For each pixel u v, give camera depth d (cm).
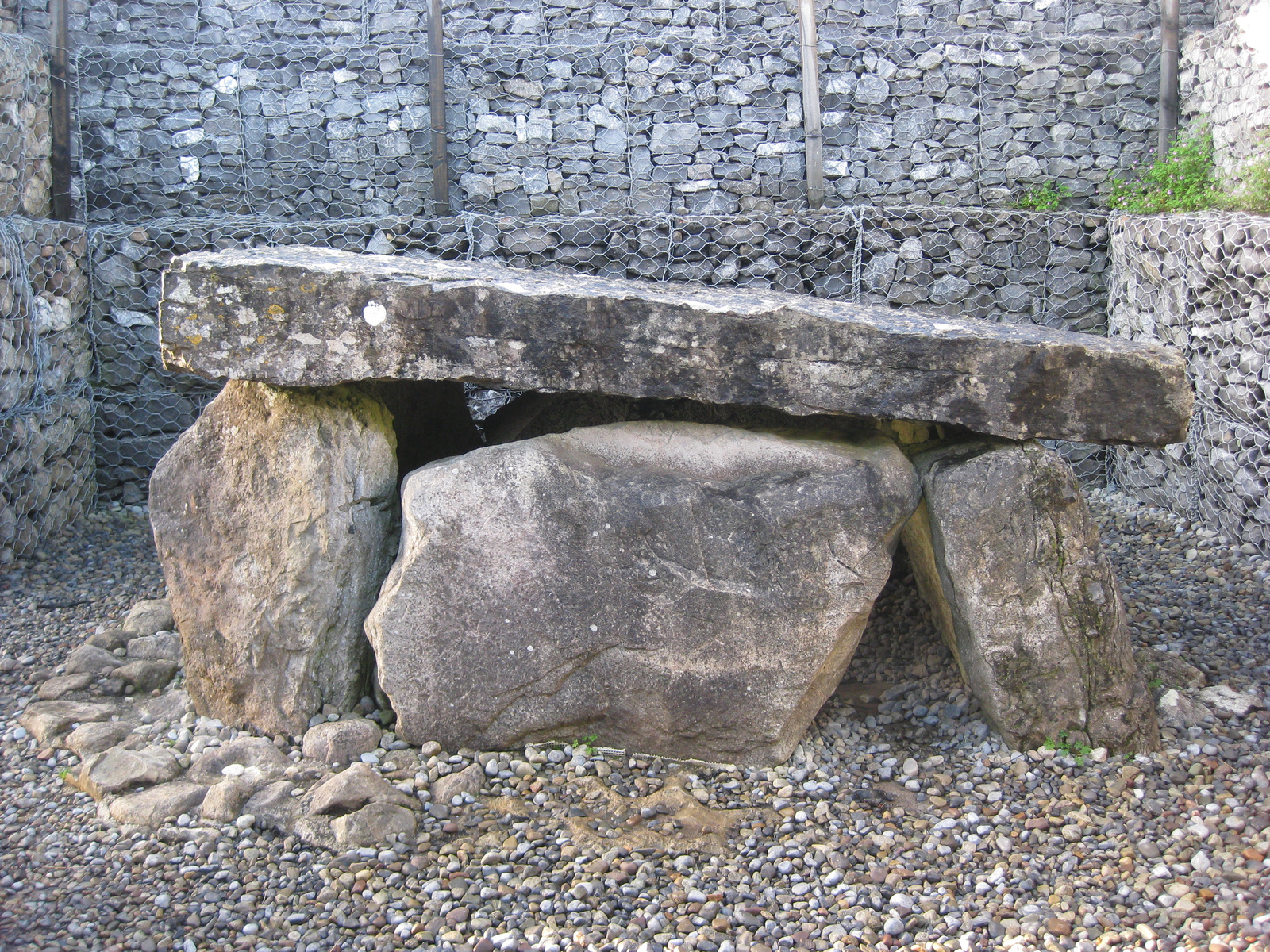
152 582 459
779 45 593
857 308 328
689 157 602
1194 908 234
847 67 597
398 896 239
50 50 559
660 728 294
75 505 545
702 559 286
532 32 598
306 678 303
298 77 586
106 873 245
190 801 269
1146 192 585
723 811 276
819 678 297
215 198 589
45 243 514
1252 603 421
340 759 286
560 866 250
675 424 311
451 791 273
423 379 291
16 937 220
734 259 597
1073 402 290
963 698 330
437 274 298
